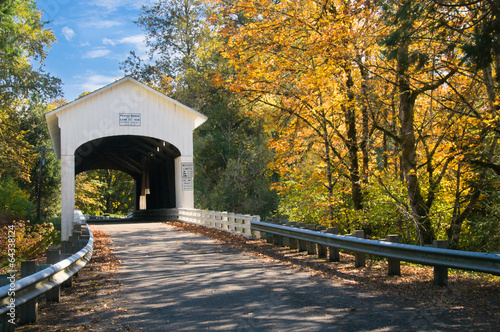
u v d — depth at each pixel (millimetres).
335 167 17109
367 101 14844
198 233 18203
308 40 14297
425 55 12305
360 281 7551
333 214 18734
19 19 20672
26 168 35312
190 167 26625
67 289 7512
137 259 11109
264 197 36938
